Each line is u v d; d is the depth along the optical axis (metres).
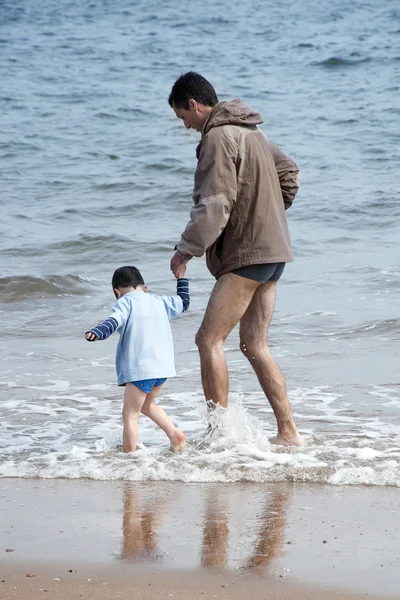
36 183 60.78
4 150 70.81
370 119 79.31
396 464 15.43
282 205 16.70
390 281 35.34
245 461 15.81
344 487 14.41
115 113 83.88
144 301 16.88
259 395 21.50
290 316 30.14
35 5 160.88
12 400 21.12
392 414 19.42
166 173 63.44
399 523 12.52
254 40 124.06
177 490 14.33
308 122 78.56
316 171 62.56
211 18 144.75
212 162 15.85
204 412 17.78
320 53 112.50
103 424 19.03
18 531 12.30
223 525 12.52
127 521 12.72
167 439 17.80
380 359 24.69
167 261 40.88
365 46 116.50
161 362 16.56
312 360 24.70
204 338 16.84
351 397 20.97
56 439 17.86
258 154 16.14
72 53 116.81
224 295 16.58
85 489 14.43
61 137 75.31
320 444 16.97
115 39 127.12
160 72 103.75
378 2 155.75
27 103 88.56
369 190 56.53
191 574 10.72
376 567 10.88
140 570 10.85
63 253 42.59
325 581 10.48
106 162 66.69
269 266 16.48
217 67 105.62
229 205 15.86
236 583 10.45
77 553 11.42
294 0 162.25
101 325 16.02
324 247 43.03
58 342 27.88
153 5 159.62
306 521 12.66
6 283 35.50
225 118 16.09
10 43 124.31
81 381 23.06
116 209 53.88
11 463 15.91
